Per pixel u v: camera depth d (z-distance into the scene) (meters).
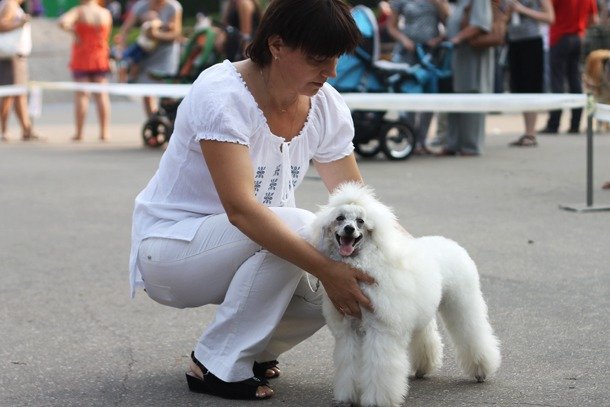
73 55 16.06
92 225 8.65
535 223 8.44
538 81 14.53
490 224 8.41
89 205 9.72
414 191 10.28
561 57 16.11
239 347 4.20
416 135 13.20
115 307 5.92
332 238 3.89
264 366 4.55
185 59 14.73
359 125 12.66
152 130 14.98
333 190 4.46
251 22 14.85
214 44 14.41
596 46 19.55
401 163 12.68
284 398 4.28
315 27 3.80
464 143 13.42
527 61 14.48
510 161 12.69
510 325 5.41
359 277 3.84
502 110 10.56
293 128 4.21
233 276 4.20
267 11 3.93
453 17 12.92
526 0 14.46
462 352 4.50
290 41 3.85
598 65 15.11
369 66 12.53
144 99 16.08
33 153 14.33
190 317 5.68
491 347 4.51
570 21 15.98
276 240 3.88
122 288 6.39
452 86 13.42
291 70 3.92
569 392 4.31
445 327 4.58
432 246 4.38
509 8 12.91
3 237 8.15
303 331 4.43
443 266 4.32
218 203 4.26
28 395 4.36
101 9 16.11
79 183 11.20
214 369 4.23
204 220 4.20
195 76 14.67
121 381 4.55
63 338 5.28
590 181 9.05
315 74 3.92
